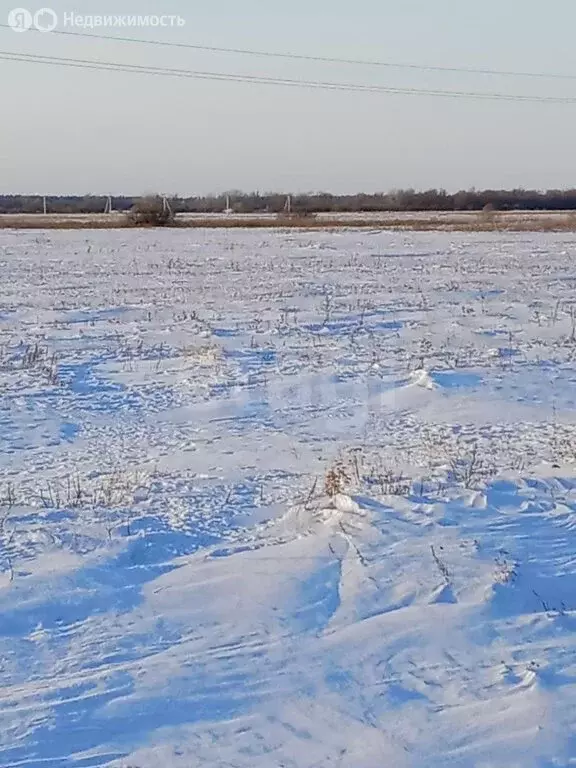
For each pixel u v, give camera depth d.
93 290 28.27
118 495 9.30
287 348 18.55
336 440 11.91
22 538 7.91
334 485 9.02
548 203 118.69
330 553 7.48
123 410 13.73
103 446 11.71
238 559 7.41
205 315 22.73
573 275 32.12
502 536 7.89
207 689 5.39
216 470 10.39
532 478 9.69
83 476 10.23
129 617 6.36
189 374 16.14
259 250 43.81
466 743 4.86
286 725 5.04
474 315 22.89
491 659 5.78
